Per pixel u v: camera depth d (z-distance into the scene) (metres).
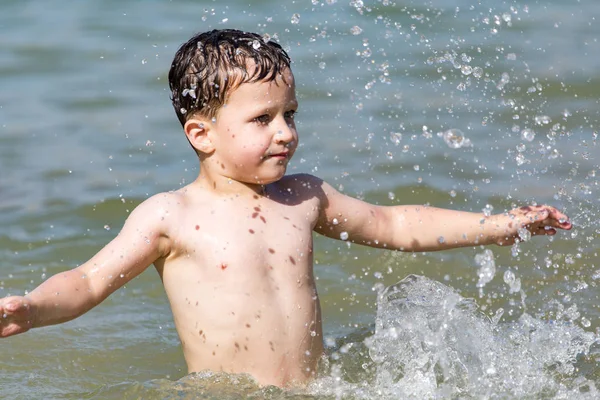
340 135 21.08
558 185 18.52
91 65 25.86
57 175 19.66
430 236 12.80
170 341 13.76
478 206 17.84
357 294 15.25
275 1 30.28
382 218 12.81
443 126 21.44
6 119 22.36
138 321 14.40
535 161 19.61
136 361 13.08
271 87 11.47
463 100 23.00
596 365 12.05
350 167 19.53
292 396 11.09
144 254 11.38
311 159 19.91
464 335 12.27
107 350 13.38
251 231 11.59
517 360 11.91
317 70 24.84
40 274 15.84
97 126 22.08
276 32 27.61
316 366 11.70
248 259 11.44
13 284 15.44
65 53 26.61
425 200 18.23
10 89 24.23
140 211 11.56
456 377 11.55
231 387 11.22
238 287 11.36
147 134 21.67
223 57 11.51
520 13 29.53
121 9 30.34
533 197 18.08
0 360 12.91
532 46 26.64
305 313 11.59
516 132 21.11
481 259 13.98
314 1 14.22
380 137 20.98
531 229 12.73
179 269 11.55
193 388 11.19
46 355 13.12
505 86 23.83
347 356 12.34
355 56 25.89
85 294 11.02
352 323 14.18
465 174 19.16
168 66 25.59
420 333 12.05
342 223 12.55
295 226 11.86
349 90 23.61
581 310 14.27
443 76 24.58
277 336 11.39
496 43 26.81
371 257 16.56
